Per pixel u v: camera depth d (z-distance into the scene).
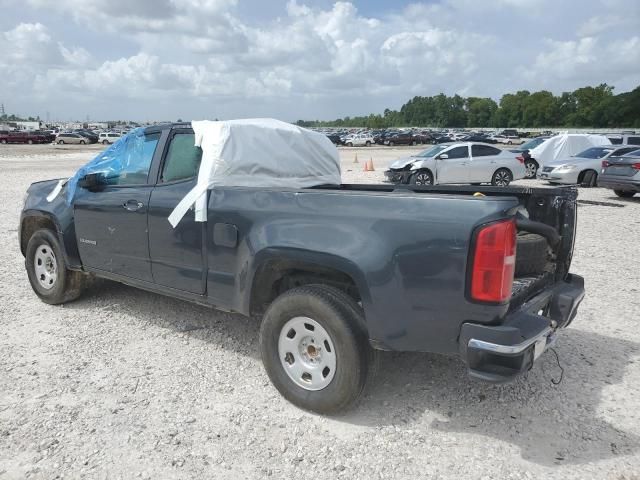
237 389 4.00
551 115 144.00
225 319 5.40
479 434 3.45
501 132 88.75
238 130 4.53
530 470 3.09
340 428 3.50
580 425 3.56
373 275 3.27
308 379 3.69
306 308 3.52
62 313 5.54
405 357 4.55
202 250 4.22
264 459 3.18
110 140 63.28
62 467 3.07
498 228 2.96
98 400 3.81
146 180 4.73
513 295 3.41
